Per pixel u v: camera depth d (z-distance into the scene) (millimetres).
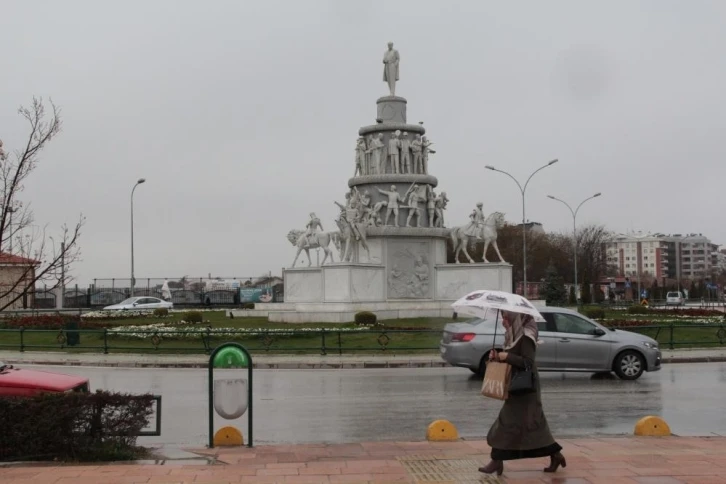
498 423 10398
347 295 45062
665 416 16172
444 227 50375
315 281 48781
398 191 49969
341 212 48094
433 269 49062
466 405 17781
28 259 18922
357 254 47875
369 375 24297
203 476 10367
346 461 11266
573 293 79188
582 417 16047
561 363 22375
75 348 32500
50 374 12961
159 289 82438
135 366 27859
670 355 29609
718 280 180750
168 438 14273
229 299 84812
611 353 22438
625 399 18547
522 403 10312
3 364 13281
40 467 10977
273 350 30969
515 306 10328
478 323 23344
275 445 12883
